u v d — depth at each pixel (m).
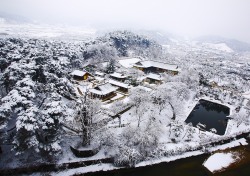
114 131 51.19
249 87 127.44
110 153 45.28
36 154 40.91
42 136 39.47
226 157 50.25
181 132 54.62
